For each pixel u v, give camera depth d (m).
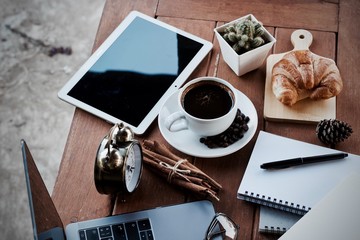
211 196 0.95
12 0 2.20
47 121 1.96
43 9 2.19
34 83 2.03
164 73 1.10
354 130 1.01
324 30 1.15
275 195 0.93
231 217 0.93
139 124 1.04
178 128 0.98
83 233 0.91
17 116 1.97
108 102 1.07
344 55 1.11
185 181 0.95
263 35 1.06
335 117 1.03
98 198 0.96
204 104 0.98
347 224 0.83
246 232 0.92
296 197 0.93
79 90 1.08
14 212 1.79
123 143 0.91
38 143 1.91
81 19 2.16
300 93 1.04
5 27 2.15
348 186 0.87
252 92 1.07
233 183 0.97
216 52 1.14
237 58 1.04
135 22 1.18
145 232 0.91
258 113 1.05
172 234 0.91
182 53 1.13
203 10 1.20
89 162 1.00
